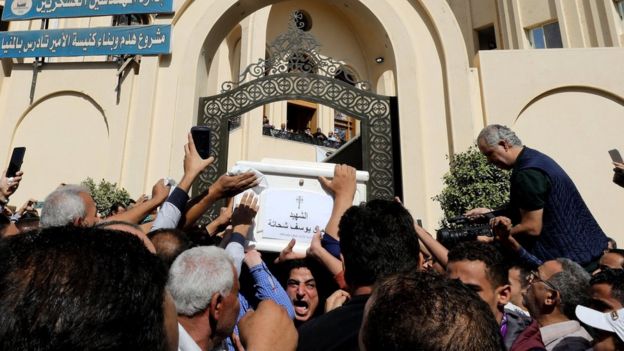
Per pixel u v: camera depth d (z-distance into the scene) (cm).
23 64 982
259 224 324
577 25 1460
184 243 240
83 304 82
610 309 238
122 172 855
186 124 867
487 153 368
